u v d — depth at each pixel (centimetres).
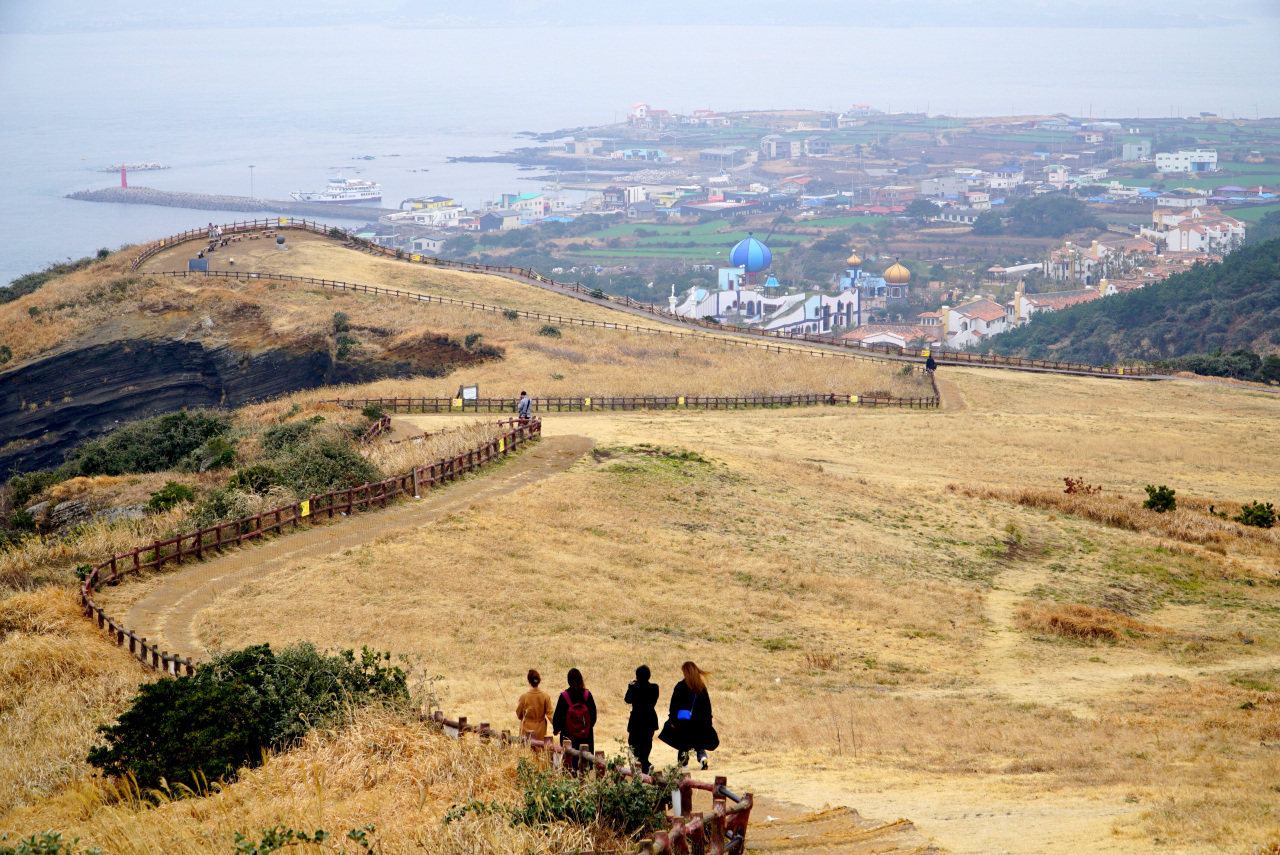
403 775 1517
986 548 4503
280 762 1639
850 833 1442
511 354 8856
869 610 3622
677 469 5006
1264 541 4856
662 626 3284
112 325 9225
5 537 4453
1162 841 1369
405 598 3275
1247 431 7362
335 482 4156
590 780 1366
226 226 13388
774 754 2153
